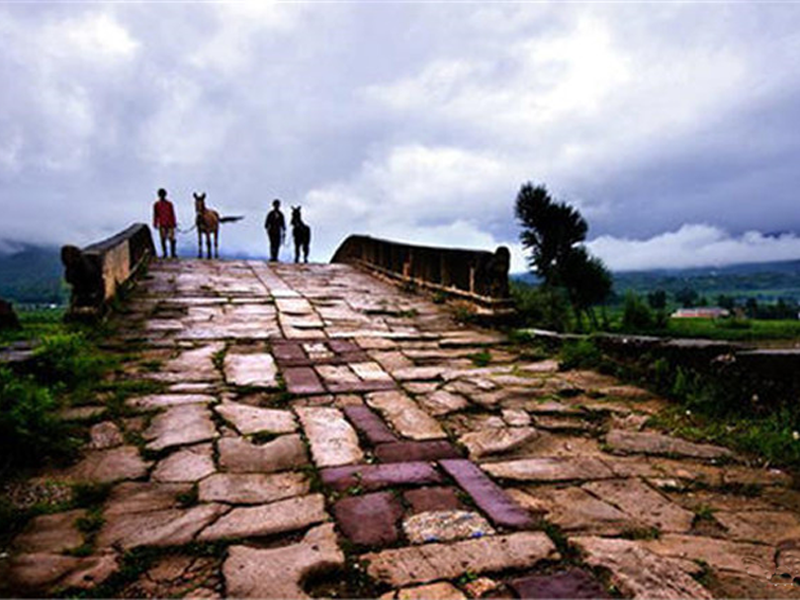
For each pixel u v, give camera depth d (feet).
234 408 13.93
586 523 8.77
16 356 14.99
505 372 18.62
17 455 10.27
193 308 28.09
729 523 8.89
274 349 21.02
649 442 12.52
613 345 18.89
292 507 9.01
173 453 11.12
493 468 10.87
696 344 15.97
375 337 23.89
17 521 8.30
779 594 6.91
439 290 33.63
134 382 15.67
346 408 14.51
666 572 7.36
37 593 6.64
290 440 12.00
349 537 8.10
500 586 6.97
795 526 8.82
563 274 80.94
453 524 8.53
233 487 9.70
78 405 13.53
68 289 22.25
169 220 51.42
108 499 9.17
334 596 6.78
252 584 6.92
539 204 84.74
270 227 55.06
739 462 11.46
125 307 27.14
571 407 14.87
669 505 9.48
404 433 12.79
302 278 43.24
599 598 6.77
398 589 6.89
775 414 13.00
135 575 7.09
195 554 7.62
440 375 18.13
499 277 26.58
